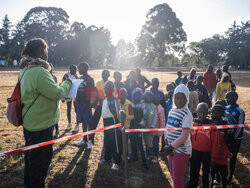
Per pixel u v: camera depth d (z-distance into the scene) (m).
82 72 5.04
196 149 3.10
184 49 73.75
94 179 3.81
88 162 4.41
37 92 2.41
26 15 71.75
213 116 3.10
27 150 2.65
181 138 2.61
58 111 2.71
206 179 3.12
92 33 72.38
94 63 75.94
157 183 3.75
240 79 26.98
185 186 3.66
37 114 2.44
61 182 3.66
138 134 4.24
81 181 3.73
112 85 4.11
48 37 69.69
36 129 2.46
